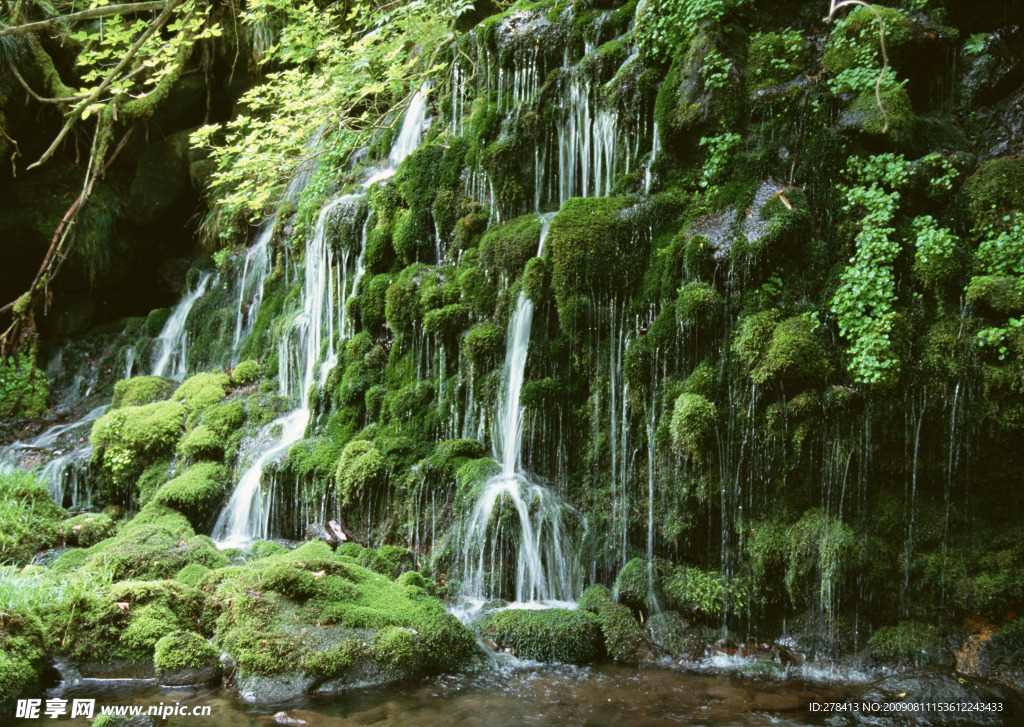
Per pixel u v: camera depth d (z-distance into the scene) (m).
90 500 7.74
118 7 5.61
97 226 11.17
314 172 9.23
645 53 6.28
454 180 7.20
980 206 4.95
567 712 4.00
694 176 5.89
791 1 6.12
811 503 4.94
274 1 8.67
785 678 4.49
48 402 10.31
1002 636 4.50
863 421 4.77
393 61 8.15
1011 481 4.61
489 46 7.58
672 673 4.56
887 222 5.04
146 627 4.56
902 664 4.60
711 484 5.16
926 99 5.72
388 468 6.24
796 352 4.82
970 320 4.71
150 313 10.85
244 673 4.29
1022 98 5.38
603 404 5.71
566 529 5.57
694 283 5.35
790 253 5.25
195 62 11.35
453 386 6.34
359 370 7.02
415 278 6.89
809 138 5.48
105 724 3.72
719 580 5.11
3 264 10.99
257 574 4.90
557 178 6.85
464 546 5.66
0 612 4.36
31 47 10.33
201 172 11.24
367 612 4.67
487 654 4.74
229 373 8.67
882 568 4.75
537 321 5.98
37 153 11.06
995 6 5.70
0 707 3.96
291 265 9.02
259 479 6.76
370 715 3.95
